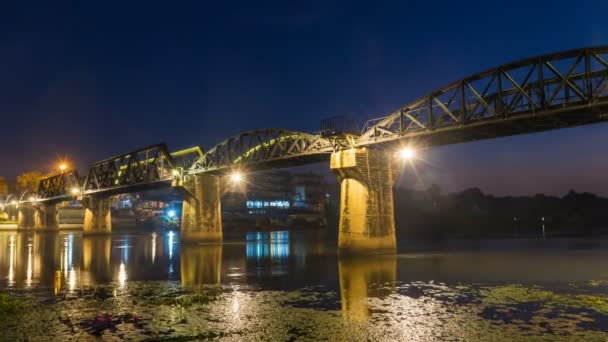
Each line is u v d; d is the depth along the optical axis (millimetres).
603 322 22172
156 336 20609
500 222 178125
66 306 27266
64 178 153125
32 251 72812
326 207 196125
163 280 38438
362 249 56812
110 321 23406
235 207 180875
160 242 98500
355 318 23469
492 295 29594
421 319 23094
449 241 97250
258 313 24844
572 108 42906
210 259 57406
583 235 121812
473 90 49281
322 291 31906
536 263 48844
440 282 35531
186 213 91062
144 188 112688
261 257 59438
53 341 20000
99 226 136125
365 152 58312
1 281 38344
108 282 37500
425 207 182250
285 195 197750
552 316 23453
